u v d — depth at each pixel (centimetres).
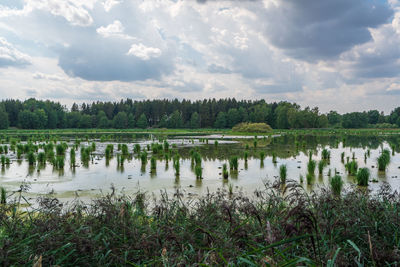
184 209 459
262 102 12144
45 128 9244
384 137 4519
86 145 2939
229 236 321
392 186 1030
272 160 1794
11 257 278
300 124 9000
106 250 335
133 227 367
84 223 397
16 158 1889
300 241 282
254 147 2634
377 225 359
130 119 10200
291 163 1661
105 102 11450
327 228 325
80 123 9981
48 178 1230
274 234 282
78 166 1567
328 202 419
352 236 345
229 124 10194
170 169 1463
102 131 7825
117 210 417
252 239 326
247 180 1176
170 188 1030
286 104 9656
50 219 368
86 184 1107
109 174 1327
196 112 10519
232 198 541
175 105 11144
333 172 1365
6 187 1051
